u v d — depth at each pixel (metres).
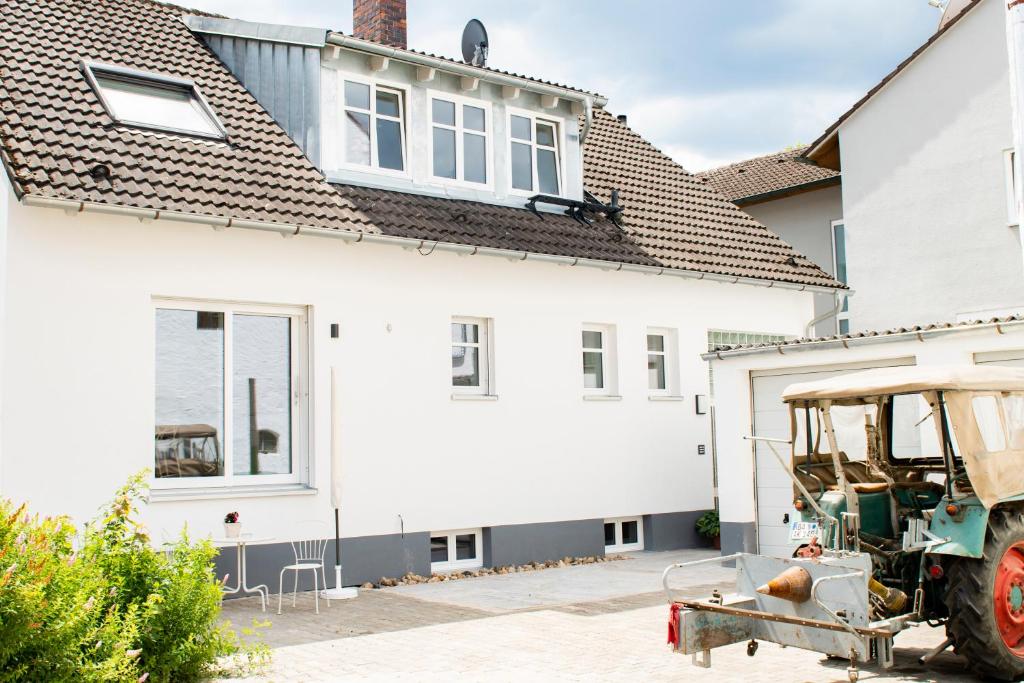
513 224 15.16
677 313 16.92
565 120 17.09
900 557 8.25
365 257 13.30
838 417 9.46
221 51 15.24
